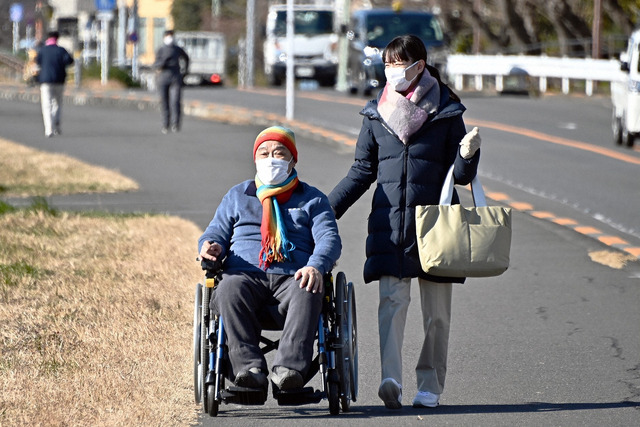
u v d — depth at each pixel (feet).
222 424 50.16
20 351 58.95
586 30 384.68
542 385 57.57
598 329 69.82
